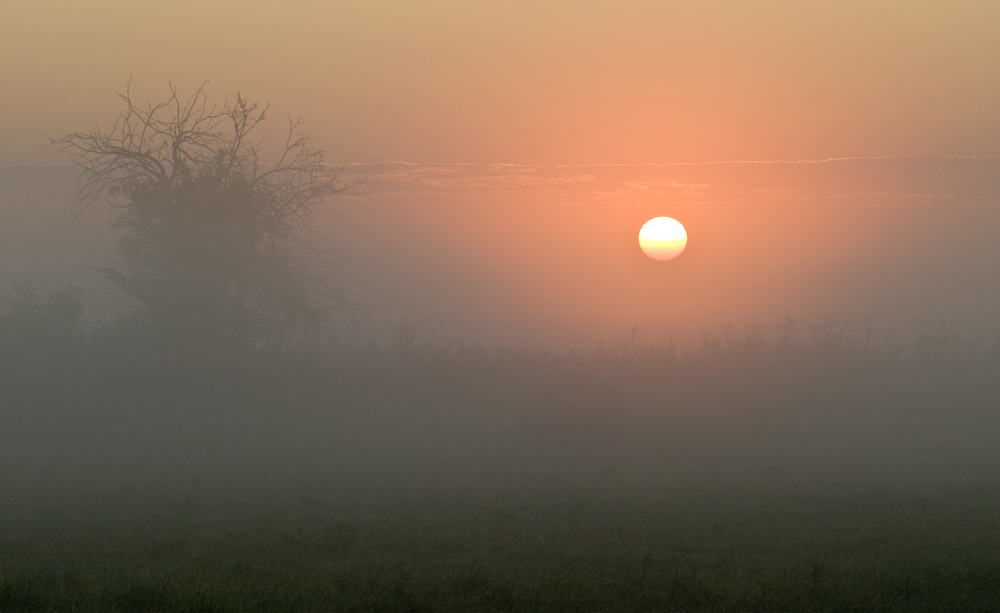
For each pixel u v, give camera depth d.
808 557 8.79
